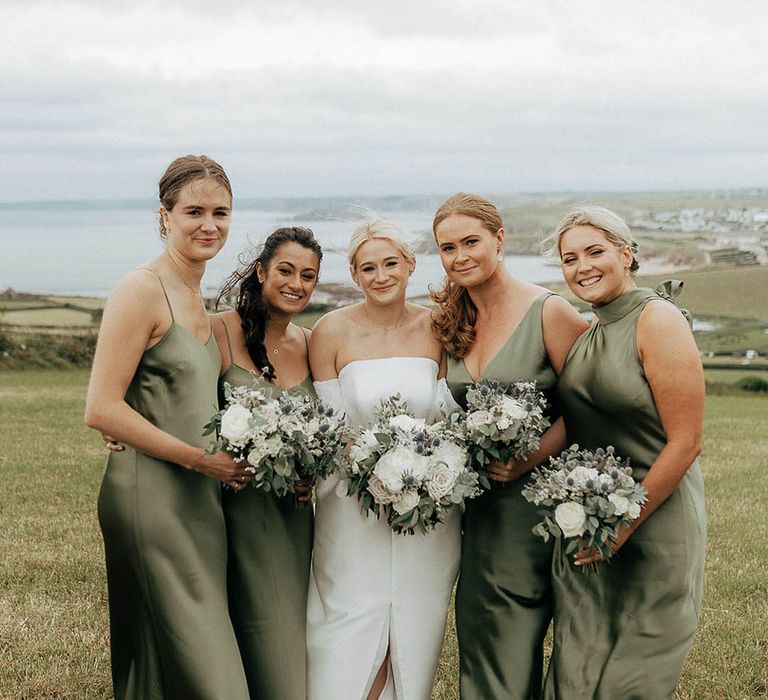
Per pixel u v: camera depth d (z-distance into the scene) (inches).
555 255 143.8
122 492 140.9
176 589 139.7
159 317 140.1
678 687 182.1
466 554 158.7
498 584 154.4
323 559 158.4
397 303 160.2
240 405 136.4
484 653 155.3
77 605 224.5
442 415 157.5
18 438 472.4
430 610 157.9
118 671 146.1
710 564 264.5
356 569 155.8
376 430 144.0
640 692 133.8
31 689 178.1
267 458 135.3
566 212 141.6
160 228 147.2
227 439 134.6
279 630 151.9
